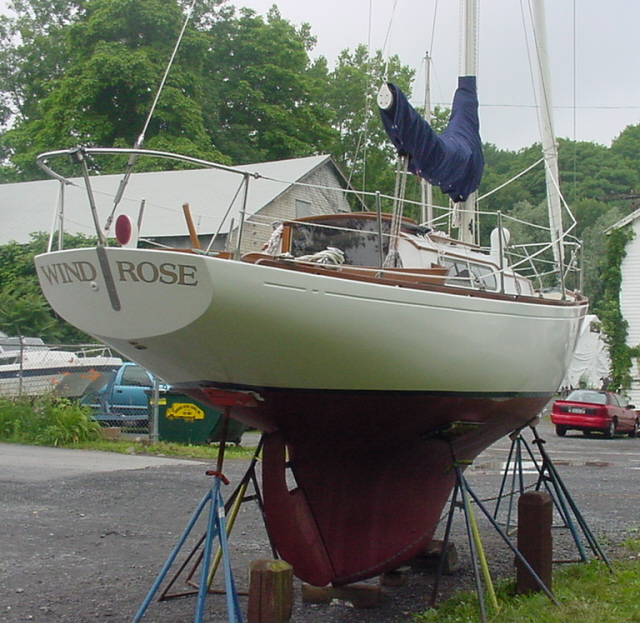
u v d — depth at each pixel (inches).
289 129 1427.2
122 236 183.3
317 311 189.2
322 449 224.8
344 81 1549.0
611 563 269.4
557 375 285.6
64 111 1237.1
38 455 512.7
